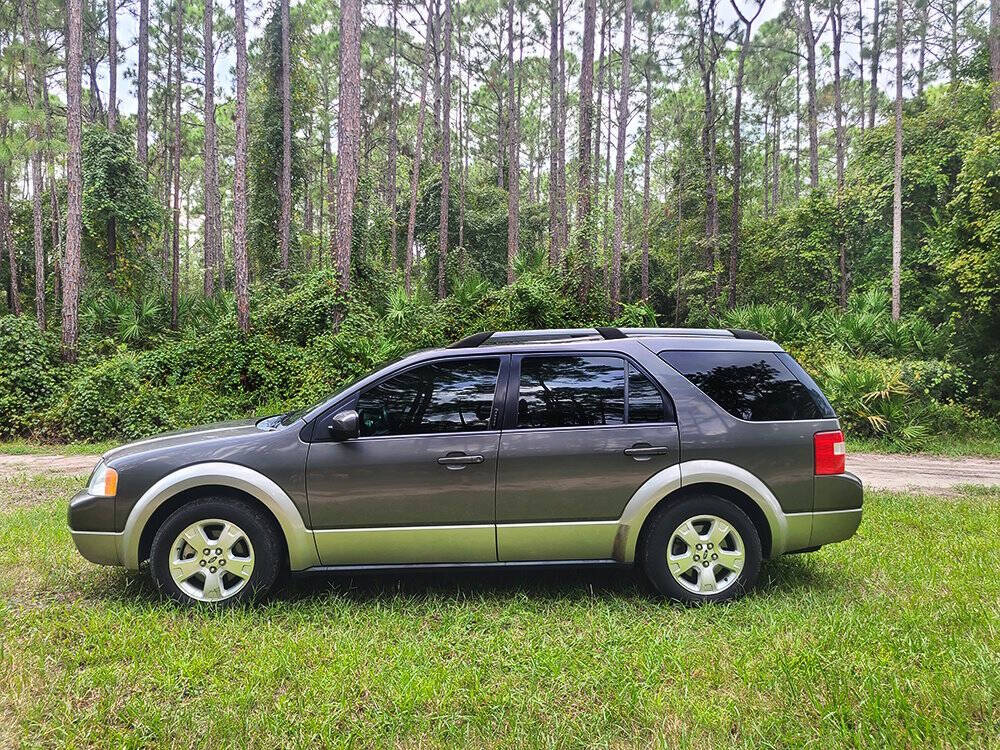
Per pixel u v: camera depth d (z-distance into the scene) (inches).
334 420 145.6
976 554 181.5
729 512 149.4
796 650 120.3
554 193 1489.9
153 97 1549.0
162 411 518.9
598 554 150.6
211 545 148.5
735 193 875.4
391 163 1503.4
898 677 109.0
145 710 102.8
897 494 279.3
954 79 904.9
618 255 769.6
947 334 550.3
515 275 781.9
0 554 189.6
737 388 155.0
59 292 962.1
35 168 813.9
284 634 133.6
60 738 97.2
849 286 937.5
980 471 358.6
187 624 137.0
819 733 94.7
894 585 159.6
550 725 99.0
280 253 1243.2
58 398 541.6
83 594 159.8
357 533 147.3
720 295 951.6
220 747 94.0
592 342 157.8
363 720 101.7
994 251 462.3
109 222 910.4
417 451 147.9
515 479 147.7
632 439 149.3
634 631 133.8
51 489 314.7
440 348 161.6
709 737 96.0
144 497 147.7
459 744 95.3
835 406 475.2
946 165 801.6
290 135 1235.9
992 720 97.2
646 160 1381.6
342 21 770.2
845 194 926.4
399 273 1301.7
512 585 163.2
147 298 876.6
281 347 624.4
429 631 136.3
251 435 152.0
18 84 717.9
